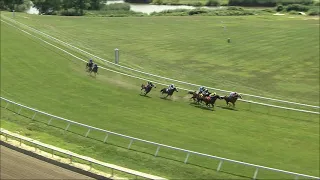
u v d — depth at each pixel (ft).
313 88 124.26
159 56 162.71
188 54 166.30
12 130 77.46
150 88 103.50
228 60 157.17
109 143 72.74
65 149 69.72
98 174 60.70
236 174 62.18
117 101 98.58
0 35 159.53
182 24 234.38
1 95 99.66
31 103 94.58
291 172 58.70
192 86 119.96
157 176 60.90
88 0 311.06
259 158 68.64
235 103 100.73
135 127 81.61
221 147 72.79
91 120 84.89
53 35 192.75
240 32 208.64
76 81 113.29
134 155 67.87
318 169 65.21
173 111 92.79
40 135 76.07
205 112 93.04
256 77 135.54
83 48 169.48
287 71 142.20
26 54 137.18
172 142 74.18
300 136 80.38
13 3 310.45
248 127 84.33
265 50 171.01
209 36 200.34
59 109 91.35
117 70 126.21
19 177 60.29
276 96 115.65
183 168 63.41
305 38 190.39
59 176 60.85
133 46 179.73
